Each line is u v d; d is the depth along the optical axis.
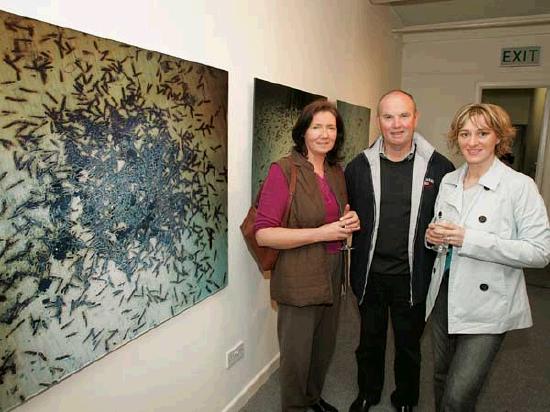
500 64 4.75
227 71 1.66
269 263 1.62
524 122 6.21
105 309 1.18
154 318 1.38
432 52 5.01
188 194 1.49
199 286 1.60
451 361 1.53
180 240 1.47
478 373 1.37
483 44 4.79
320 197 1.59
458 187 1.44
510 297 1.34
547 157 4.89
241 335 1.99
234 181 1.81
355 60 3.34
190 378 1.64
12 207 0.90
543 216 1.28
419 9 4.21
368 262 1.79
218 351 1.82
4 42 0.86
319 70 2.64
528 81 4.68
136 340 1.34
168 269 1.42
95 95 1.08
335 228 1.49
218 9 1.59
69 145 1.02
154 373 1.44
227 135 1.68
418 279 1.70
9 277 0.91
